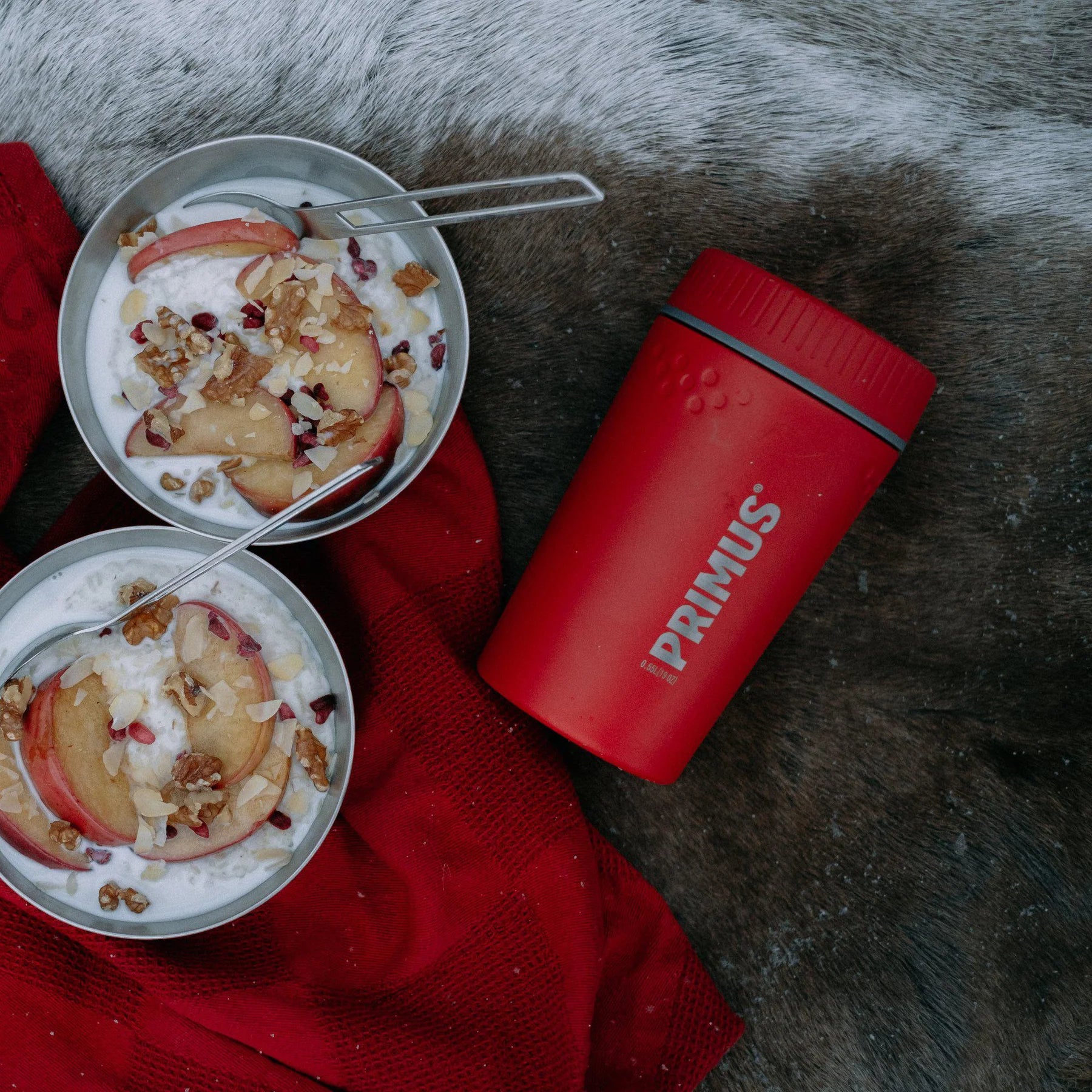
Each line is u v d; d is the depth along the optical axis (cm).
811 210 84
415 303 81
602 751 81
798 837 88
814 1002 88
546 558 82
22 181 81
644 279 85
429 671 84
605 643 80
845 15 83
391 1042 85
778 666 87
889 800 88
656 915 87
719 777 88
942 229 85
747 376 77
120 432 80
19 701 79
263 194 80
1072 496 86
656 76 83
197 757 79
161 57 82
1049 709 87
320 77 83
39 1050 84
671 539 79
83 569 80
